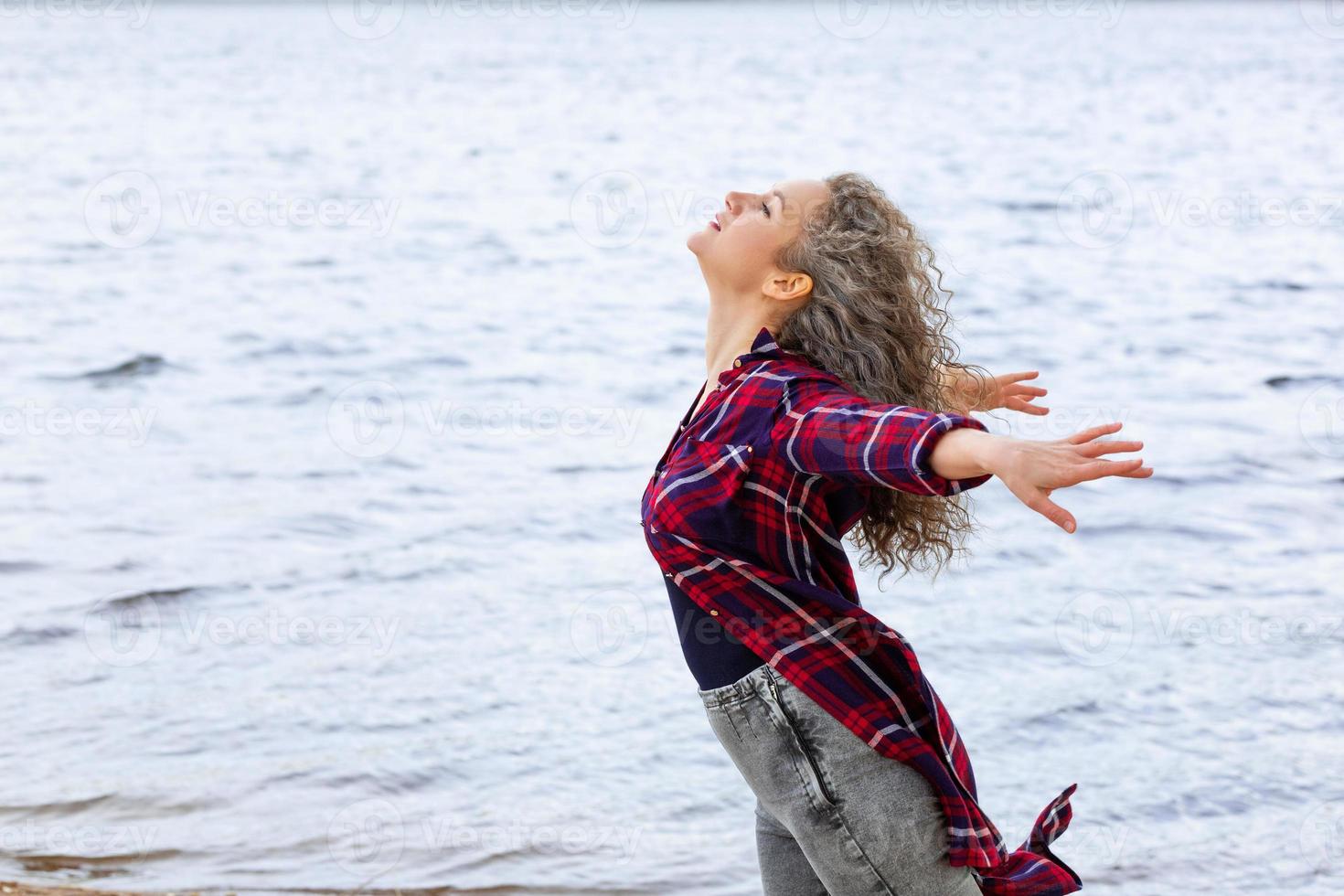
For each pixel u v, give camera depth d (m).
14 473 8.18
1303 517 6.99
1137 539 6.67
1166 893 3.56
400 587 6.19
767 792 2.14
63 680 5.07
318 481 8.04
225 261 18.94
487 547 6.79
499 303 15.38
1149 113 43.34
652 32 127.94
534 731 4.64
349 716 4.75
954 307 14.20
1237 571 6.22
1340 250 18.00
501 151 36.06
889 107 47.88
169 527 7.10
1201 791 4.14
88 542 6.82
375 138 39.28
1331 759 4.34
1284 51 80.88
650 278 17.27
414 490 7.83
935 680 5.02
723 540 2.07
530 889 3.64
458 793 4.22
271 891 3.58
